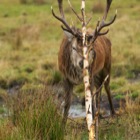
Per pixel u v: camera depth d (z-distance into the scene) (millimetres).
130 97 28359
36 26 55094
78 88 32406
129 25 54906
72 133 20562
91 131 16016
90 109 16219
